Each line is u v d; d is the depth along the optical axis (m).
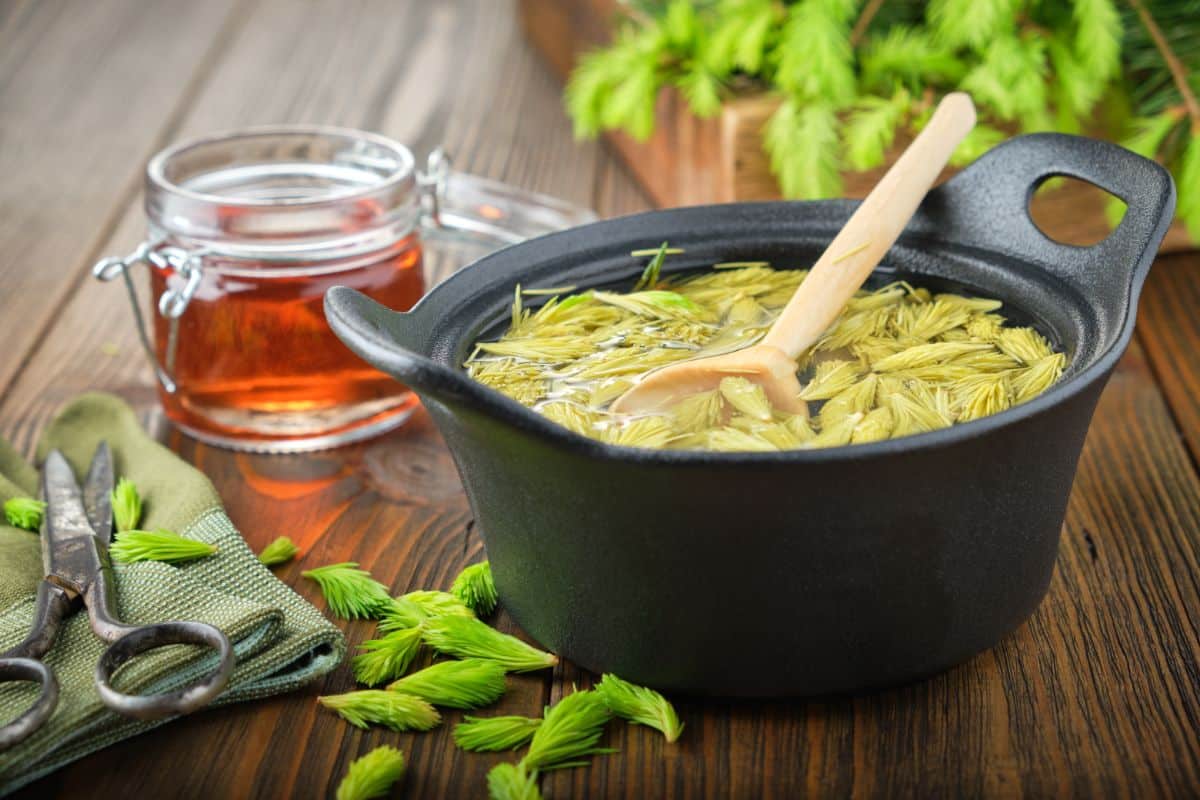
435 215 0.91
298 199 0.88
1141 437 0.85
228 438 0.86
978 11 0.88
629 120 0.98
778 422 0.69
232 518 0.82
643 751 0.69
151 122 1.23
